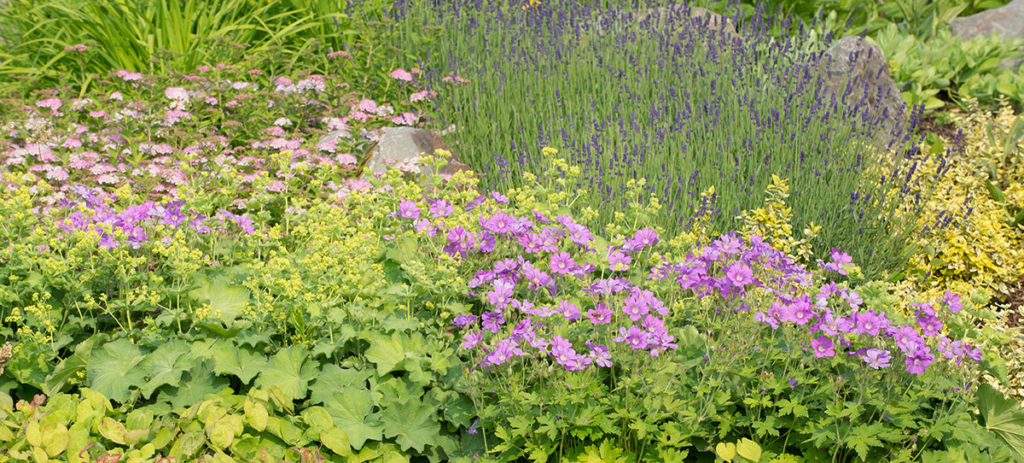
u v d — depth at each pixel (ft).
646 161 16.62
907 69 24.36
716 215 15.64
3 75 21.85
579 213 15.67
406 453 10.21
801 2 27.53
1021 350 12.39
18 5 23.20
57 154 16.74
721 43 21.59
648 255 13.03
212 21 22.84
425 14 23.22
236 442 9.51
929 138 21.04
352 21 22.34
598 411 9.52
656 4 24.93
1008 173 19.12
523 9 24.09
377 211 12.62
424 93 19.99
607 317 10.15
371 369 10.74
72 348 10.55
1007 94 23.39
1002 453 9.98
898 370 9.85
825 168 16.51
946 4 28.37
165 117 17.92
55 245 10.72
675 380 10.07
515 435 9.60
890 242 15.74
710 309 11.35
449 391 10.43
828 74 21.43
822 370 10.06
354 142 18.31
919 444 10.10
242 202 15.39
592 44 21.94
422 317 11.41
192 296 10.98
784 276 11.20
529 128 18.92
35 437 9.04
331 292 10.72
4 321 10.57
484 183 18.26
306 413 9.80
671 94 18.93
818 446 9.37
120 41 21.75
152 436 9.53
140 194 15.99
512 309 11.16
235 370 10.22
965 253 15.98
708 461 10.25
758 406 9.96
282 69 21.83
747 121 17.93
